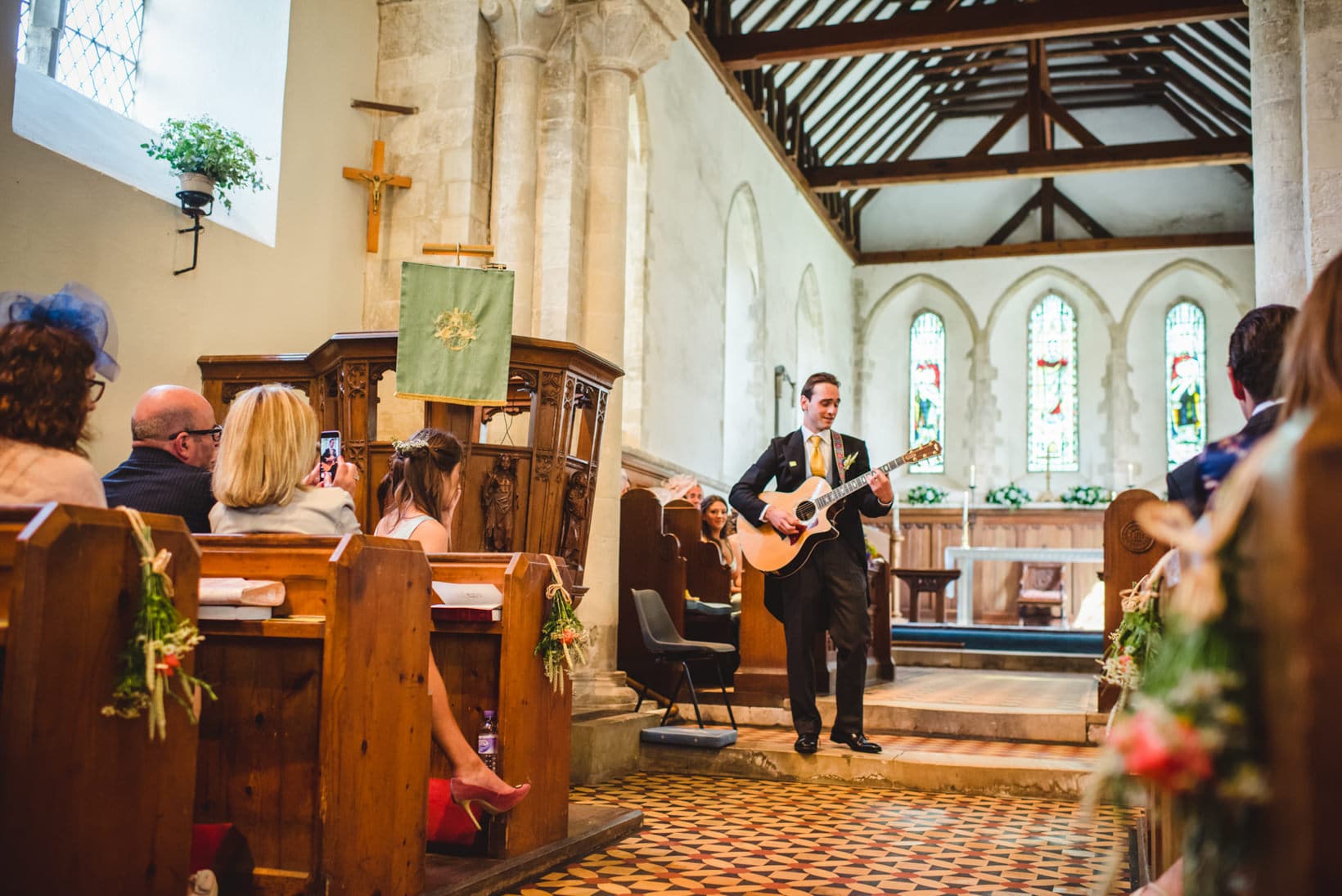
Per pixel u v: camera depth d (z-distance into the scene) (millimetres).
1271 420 1919
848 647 4969
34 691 1766
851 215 20516
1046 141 19719
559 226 6805
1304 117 5582
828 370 18500
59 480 2059
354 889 2510
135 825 1992
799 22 14336
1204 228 19703
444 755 3334
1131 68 18984
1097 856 3568
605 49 6961
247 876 2490
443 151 6809
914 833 3898
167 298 5395
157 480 3109
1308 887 830
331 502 2836
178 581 2068
